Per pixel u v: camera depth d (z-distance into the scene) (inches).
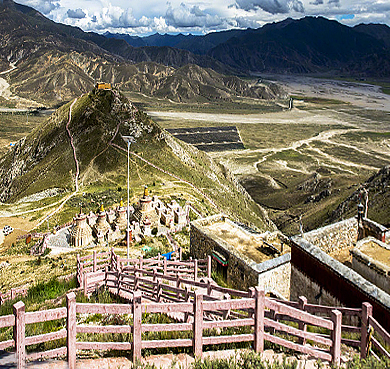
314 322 461.7
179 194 3627.0
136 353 439.8
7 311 835.4
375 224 991.6
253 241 1362.0
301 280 844.0
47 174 5032.0
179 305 452.8
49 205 3804.1
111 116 5551.2
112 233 2402.8
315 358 470.9
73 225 2465.6
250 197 5620.1
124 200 3553.2
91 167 4830.2
